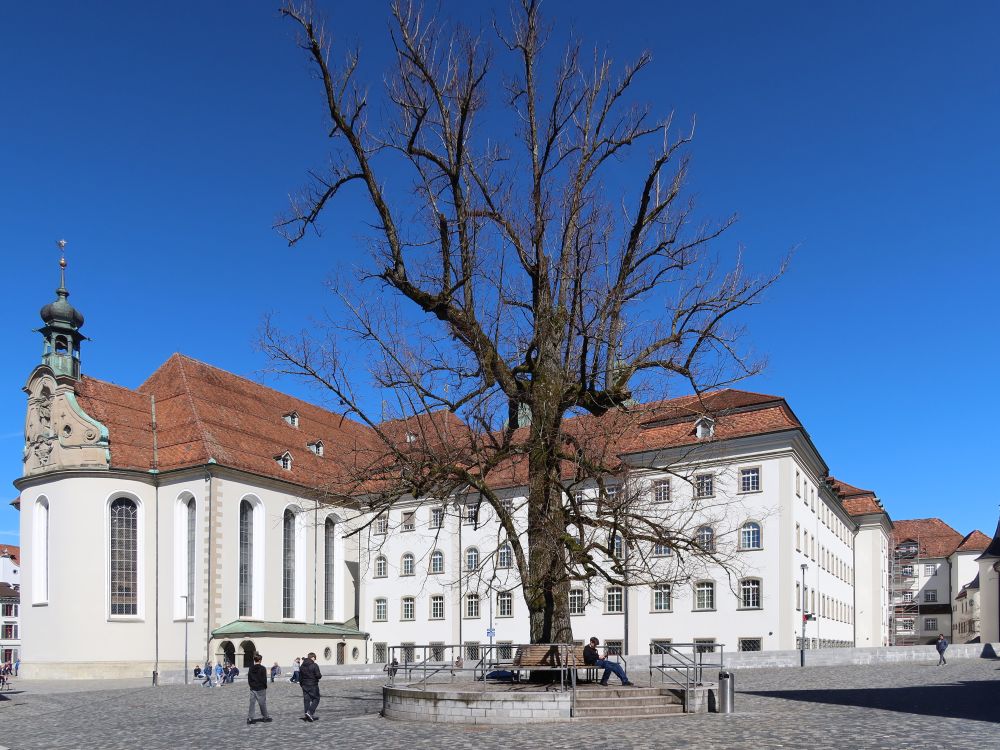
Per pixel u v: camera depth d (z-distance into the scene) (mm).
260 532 65000
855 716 20500
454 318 25219
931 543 121250
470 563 64750
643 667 46688
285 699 34562
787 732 17422
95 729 23781
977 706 22984
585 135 25781
